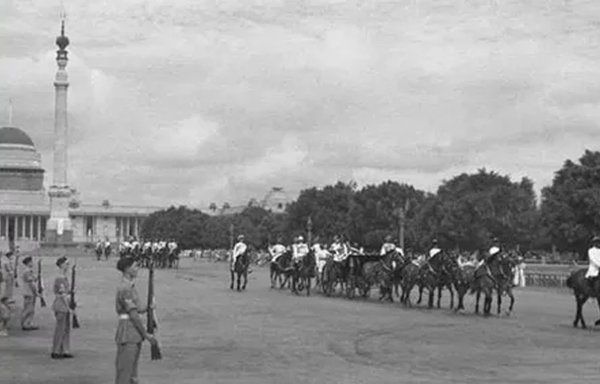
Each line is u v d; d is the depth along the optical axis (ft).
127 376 67.62
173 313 160.15
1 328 125.29
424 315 157.89
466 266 168.14
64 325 99.71
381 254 197.98
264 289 240.94
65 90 632.38
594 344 116.67
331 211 580.71
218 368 93.15
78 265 423.64
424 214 459.32
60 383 82.58
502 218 413.59
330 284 211.00
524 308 182.29
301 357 102.01
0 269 134.62
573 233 327.06
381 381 84.58
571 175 339.16
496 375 88.94
